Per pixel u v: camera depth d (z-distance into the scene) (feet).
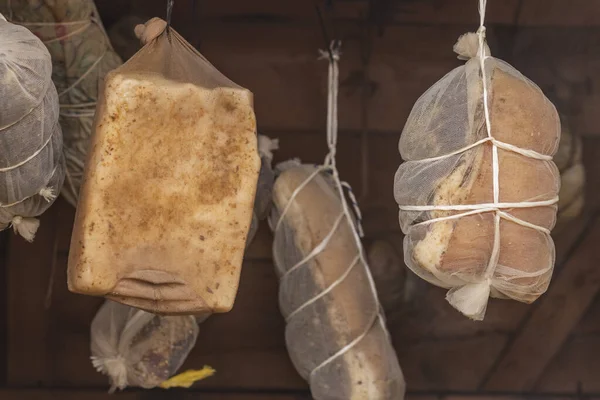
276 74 9.63
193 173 6.27
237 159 6.38
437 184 6.40
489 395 9.95
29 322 9.66
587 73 9.78
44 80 6.15
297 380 9.86
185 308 6.35
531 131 6.40
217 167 6.33
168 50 6.50
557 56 9.79
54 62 7.78
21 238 9.62
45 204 6.97
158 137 6.19
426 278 6.71
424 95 6.85
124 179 6.11
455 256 6.28
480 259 6.31
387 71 9.73
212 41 9.54
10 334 9.65
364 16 9.62
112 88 6.10
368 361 7.96
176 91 6.21
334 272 8.05
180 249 6.27
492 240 6.27
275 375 9.84
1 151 6.14
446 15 9.68
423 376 9.92
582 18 9.72
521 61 9.79
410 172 6.66
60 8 7.70
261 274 9.81
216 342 9.80
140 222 6.16
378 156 9.80
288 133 9.68
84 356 9.73
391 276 9.71
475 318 6.54
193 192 6.28
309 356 8.14
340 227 8.21
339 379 7.96
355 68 9.72
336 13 9.59
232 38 9.56
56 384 9.70
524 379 9.98
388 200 9.78
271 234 9.75
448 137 6.44
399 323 9.89
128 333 8.17
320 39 9.62
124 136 6.11
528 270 6.35
